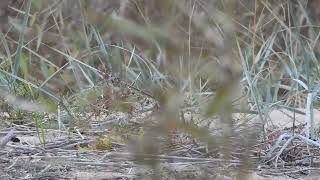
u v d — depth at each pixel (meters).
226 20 1.96
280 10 8.89
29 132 5.35
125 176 3.89
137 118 4.75
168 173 3.69
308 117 5.30
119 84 5.79
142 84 6.15
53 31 8.20
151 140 1.91
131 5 6.06
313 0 9.63
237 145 2.40
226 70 1.87
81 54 7.59
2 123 5.54
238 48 6.01
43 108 5.57
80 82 6.95
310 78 7.49
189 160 4.10
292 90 7.00
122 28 1.83
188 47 2.38
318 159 4.62
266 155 4.52
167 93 2.04
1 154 4.56
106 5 5.63
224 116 1.96
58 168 4.16
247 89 6.05
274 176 4.20
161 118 1.84
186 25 3.43
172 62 1.93
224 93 1.81
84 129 5.24
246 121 4.32
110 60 6.86
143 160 1.94
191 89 4.72
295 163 4.53
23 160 4.34
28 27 8.15
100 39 7.29
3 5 8.71
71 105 5.88
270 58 7.90
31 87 6.34
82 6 6.61
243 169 2.33
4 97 5.82
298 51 8.56
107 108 5.47
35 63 7.88
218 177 3.68
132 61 7.16
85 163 4.23
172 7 1.83
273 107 6.30
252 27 7.43
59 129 5.32
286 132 5.12
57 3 7.97
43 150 4.68
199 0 4.54
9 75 6.48
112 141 4.72
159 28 1.83
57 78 7.24
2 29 8.54
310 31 8.60
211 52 2.80
